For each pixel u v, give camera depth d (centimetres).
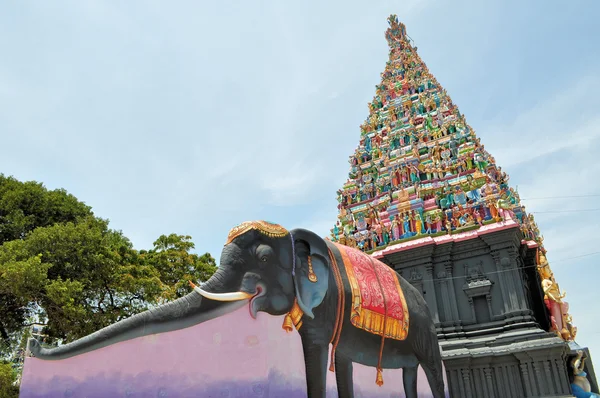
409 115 2998
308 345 1181
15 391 1856
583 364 2127
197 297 1046
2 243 2412
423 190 2578
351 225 2791
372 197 2861
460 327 2180
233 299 1067
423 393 1634
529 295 2402
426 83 3228
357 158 3064
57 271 2181
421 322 1572
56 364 910
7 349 2266
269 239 1167
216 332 1086
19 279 1795
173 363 1012
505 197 2520
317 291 1203
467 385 2014
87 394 912
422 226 2448
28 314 2308
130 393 948
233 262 1105
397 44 3631
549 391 1888
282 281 1152
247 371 1099
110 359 952
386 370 1552
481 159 2594
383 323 1395
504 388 1984
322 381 1161
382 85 3384
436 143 2781
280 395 1138
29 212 2573
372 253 2527
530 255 2580
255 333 1139
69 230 2186
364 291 1351
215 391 1041
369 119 3231
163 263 2970
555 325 2250
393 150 2888
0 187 2573
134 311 2542
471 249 2314
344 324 1277
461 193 2489
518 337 2006
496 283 2212
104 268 2288
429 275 2300
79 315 2042
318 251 1248
